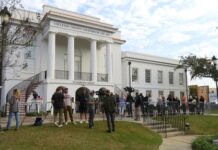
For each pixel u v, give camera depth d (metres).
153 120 20.75
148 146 13.33
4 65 13.09
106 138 13.19
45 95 26.08
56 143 11.21
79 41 32.03
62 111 14.49
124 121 18.44
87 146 11.45
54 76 27.22
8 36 12.65
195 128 20.80
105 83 29.91
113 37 36.75
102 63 34.22
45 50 29.75
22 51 27.48
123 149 11.96
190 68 46.38
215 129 21.58
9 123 13.17
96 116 20.81
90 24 29.55
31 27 13.73
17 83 27.36
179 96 47.53
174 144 14.80
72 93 27.33
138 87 41.69
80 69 32.28
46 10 30.23
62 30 27.84
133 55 42.00
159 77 45.03
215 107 32.28
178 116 23.23
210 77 44.91
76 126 14.71
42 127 13.88
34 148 10.41
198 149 12.83
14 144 10.63
